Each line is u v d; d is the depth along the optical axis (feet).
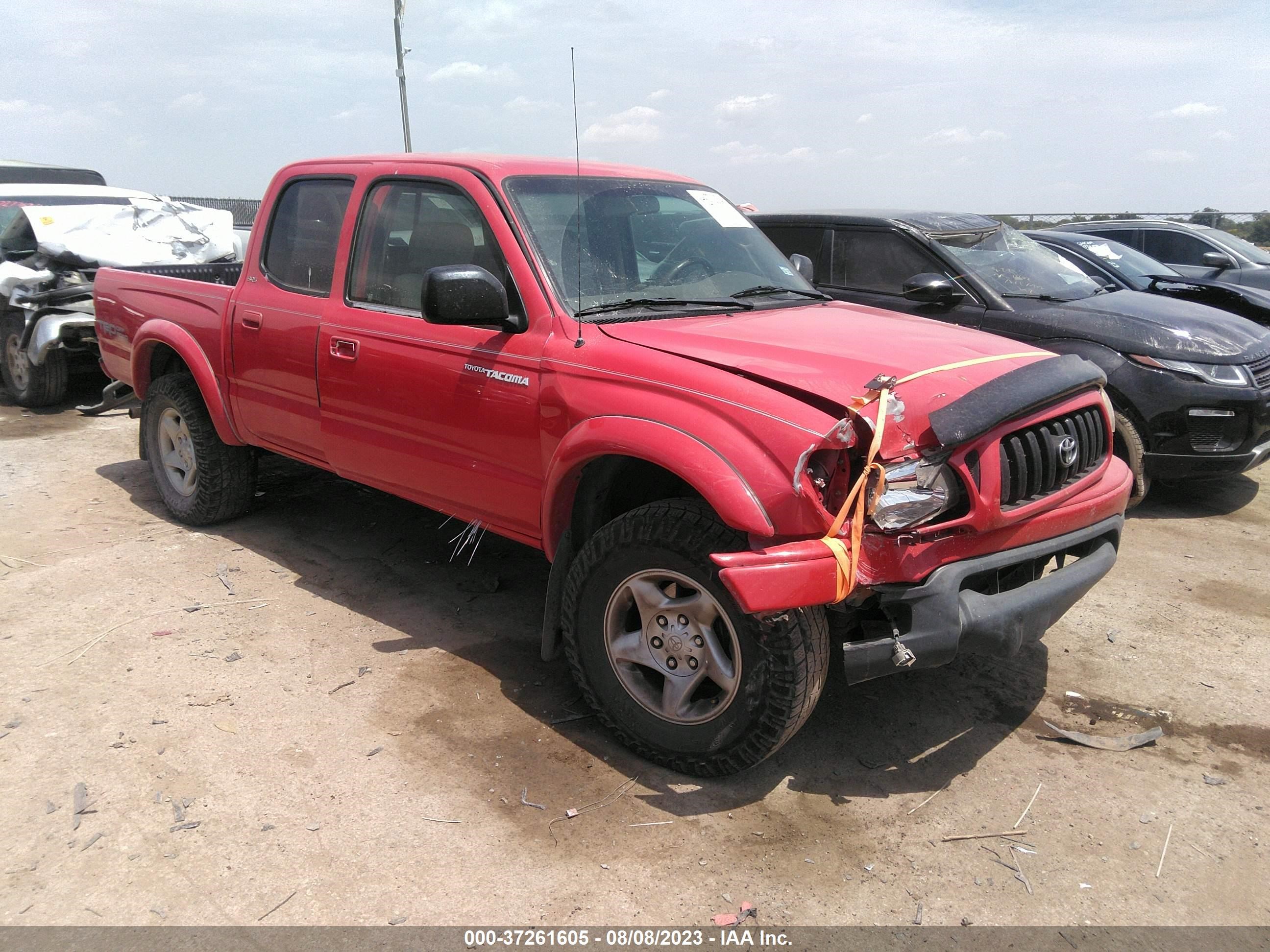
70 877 8.20
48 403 26.96
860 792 9.78
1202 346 18.19
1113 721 11.35
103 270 18.69
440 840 8.82
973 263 20.39
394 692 11.44
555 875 8.41
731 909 8.05
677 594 9.70
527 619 13.61
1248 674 12.54
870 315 12.46
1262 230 49.96
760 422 8.68
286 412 14.23
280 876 8.29
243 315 14.65
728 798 9.60
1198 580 15.78
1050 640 13.48
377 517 17.72
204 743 10.23
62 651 12.19
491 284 10.47
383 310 12.61
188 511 16.79
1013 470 9.43
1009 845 9.01
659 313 11.19
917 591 8.81
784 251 22.90
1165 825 9.38
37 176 41.27
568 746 10.43
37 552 15.60
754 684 9.01
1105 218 41.60
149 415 17.13
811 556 8.28
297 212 14.34
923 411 8.91
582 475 10.40
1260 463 18.79
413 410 12.03
